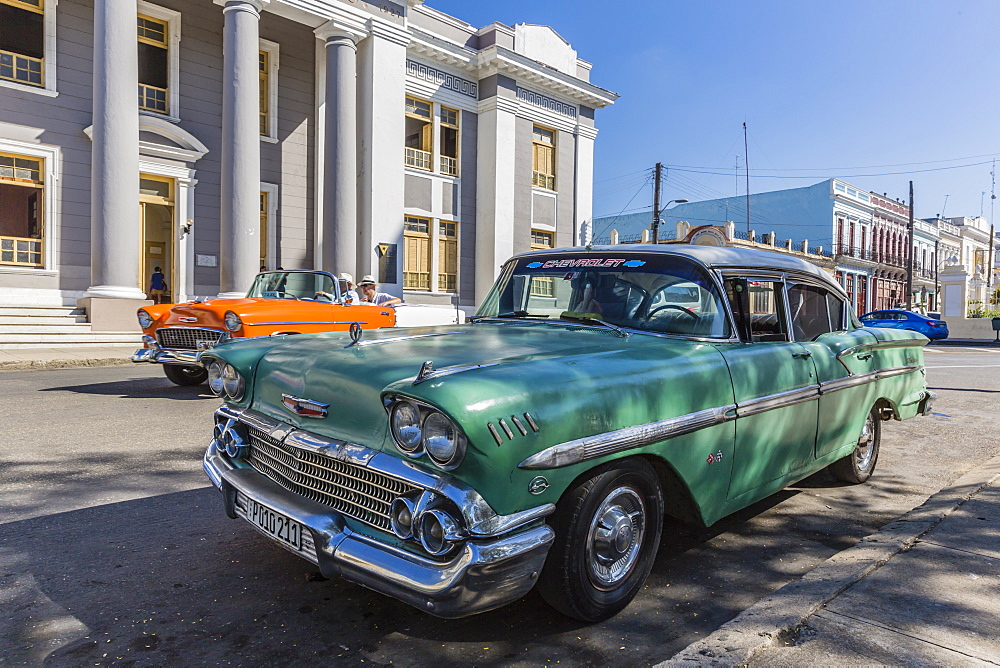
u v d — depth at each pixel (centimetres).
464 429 202
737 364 309
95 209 1297
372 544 223
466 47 2055
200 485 436
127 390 825
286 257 1755
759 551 347
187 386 859
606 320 341
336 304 835
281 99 1736
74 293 1417
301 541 242
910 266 3953
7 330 1201
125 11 1301
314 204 1802
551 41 2241
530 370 237
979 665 216
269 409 285
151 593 282
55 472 459
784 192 4459
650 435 254
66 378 930
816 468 383
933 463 541
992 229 5669
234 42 1396
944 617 248
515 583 213
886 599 263
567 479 229
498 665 232
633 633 255
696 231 3450
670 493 292
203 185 1605
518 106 2152
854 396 409
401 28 1725
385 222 1706
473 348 275
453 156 2095
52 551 325
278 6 1499
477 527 206
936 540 327
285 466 271
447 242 2092
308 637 248
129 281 1327
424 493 212
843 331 425
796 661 220
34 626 253
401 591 210
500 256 2097
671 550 347
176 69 1552
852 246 4453
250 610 269
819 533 376
